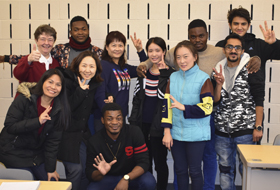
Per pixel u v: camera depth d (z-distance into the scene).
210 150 2.54
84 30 2.68
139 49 2.70
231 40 2.15
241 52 2.18
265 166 1.48
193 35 2.43
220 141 2.30
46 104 1.96
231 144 2.28
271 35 2.32
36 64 2.40
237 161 3.02
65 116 1.95
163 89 2.22
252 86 2.14
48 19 3.10
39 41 2.39
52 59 2.57
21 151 1.93
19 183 1.31
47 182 1.36
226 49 2.18
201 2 3.03
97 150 2.03
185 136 2.00
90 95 2.12
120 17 3.09
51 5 3.08
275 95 3.06
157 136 2.24
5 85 3.17
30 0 3.07
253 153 1.65
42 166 2.02
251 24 3.02
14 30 3.11
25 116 1.91
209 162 2.57
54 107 1.94
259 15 3.00
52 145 1.97
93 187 1.98
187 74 2.01
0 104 3.19
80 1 3.07
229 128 2.19
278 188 1.51
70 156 2.09
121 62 2.53
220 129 2.25
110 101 2.16
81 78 2.12
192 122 1.98
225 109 2.21
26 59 2.23
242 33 2.63
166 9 3.06
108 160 2.05
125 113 2.46
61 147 2.10
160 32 3.09
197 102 1.99
